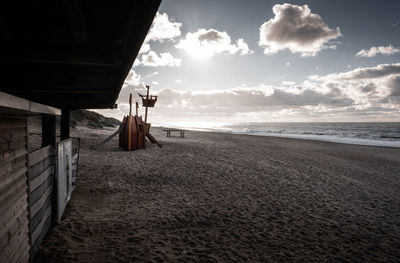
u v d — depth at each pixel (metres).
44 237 3.33
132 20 1.45
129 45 1.89
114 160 9.73
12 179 2.04
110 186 6.14
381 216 5.32
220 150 15.33
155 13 1.33
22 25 1.58
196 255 3.26
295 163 11.88
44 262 2.81
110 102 5.88
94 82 3.25
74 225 3.81
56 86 3.19
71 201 4.87
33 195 2.70
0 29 1.60
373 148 21.44
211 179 7.68
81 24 1.56
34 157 2.74
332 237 4.12
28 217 2.46
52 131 3.66
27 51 1.88
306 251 3.58
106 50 2.05
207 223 4.36
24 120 2.38
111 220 4.16
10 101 1.50
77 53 2.00
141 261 3.01
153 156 11.39
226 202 5.58
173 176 7.71
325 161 13.09
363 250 3.73
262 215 4.93
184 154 12.59
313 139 32.50
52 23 1.58
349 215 5.24
